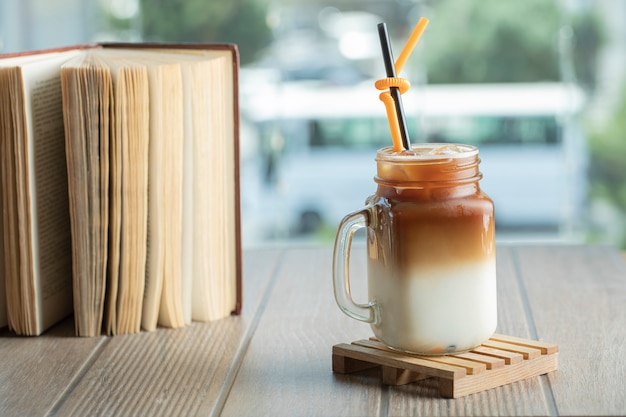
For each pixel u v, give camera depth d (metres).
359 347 0.98
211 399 0.95
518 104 2.59
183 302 1.13
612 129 2.58
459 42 2.57
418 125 2.60
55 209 1.15
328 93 2.59
